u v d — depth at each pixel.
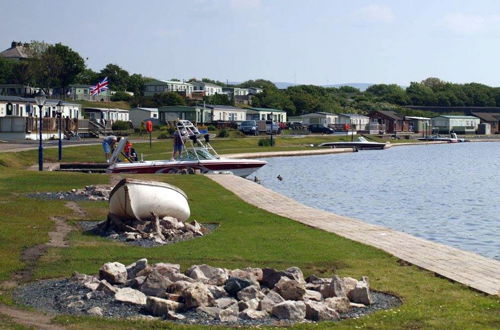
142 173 39.16
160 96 127.69
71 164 42.69
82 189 28.47
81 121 83.19
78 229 18.97
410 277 13.66
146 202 19.00
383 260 15.35
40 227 18.73
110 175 35.91
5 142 64.88
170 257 15.05
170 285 11.46
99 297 11.49
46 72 128.62
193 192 29.00
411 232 26.67
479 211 34.12
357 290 11.59
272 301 11.04
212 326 10.14
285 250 16.19
